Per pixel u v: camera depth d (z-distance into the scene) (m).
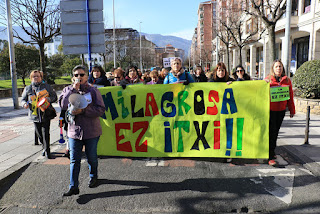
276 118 4.59
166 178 4.01
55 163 4.80
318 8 17.77
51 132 7.43
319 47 18.22
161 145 4.70
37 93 4.92
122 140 4.80
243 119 4.53
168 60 8.82
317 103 8.77
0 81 37.12
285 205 3.18
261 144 4.49
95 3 7.14
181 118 4.66
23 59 29.28
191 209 3.16
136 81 7.77
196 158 4.86
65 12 7.23
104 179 4.04
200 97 4.63
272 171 4.16
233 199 3.34
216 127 4.59
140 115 4.75
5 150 5.63
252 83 4.51
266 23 12.05
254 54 32.97
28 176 4.26
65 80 46.59
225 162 4.61
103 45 7.25
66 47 7.35
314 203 3.20
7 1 12.66
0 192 3.76
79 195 3.57
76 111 3.29
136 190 3.66
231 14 27.47
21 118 10.41
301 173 4.06
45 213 3.17
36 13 13.45
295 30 20.48
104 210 3.19
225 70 4.87
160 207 3.21
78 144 3.52
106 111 4.82
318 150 4.92
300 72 9.43
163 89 4.71
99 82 5.82
